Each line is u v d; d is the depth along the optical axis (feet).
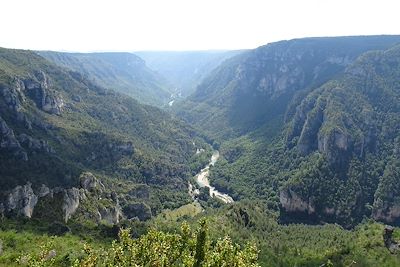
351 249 556.92
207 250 198.18
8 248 417.28
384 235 568.41
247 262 189.67
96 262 204.23
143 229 584.81
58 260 380.99
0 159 615.98
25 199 534.37
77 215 597.93
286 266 522.06
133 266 190.70
